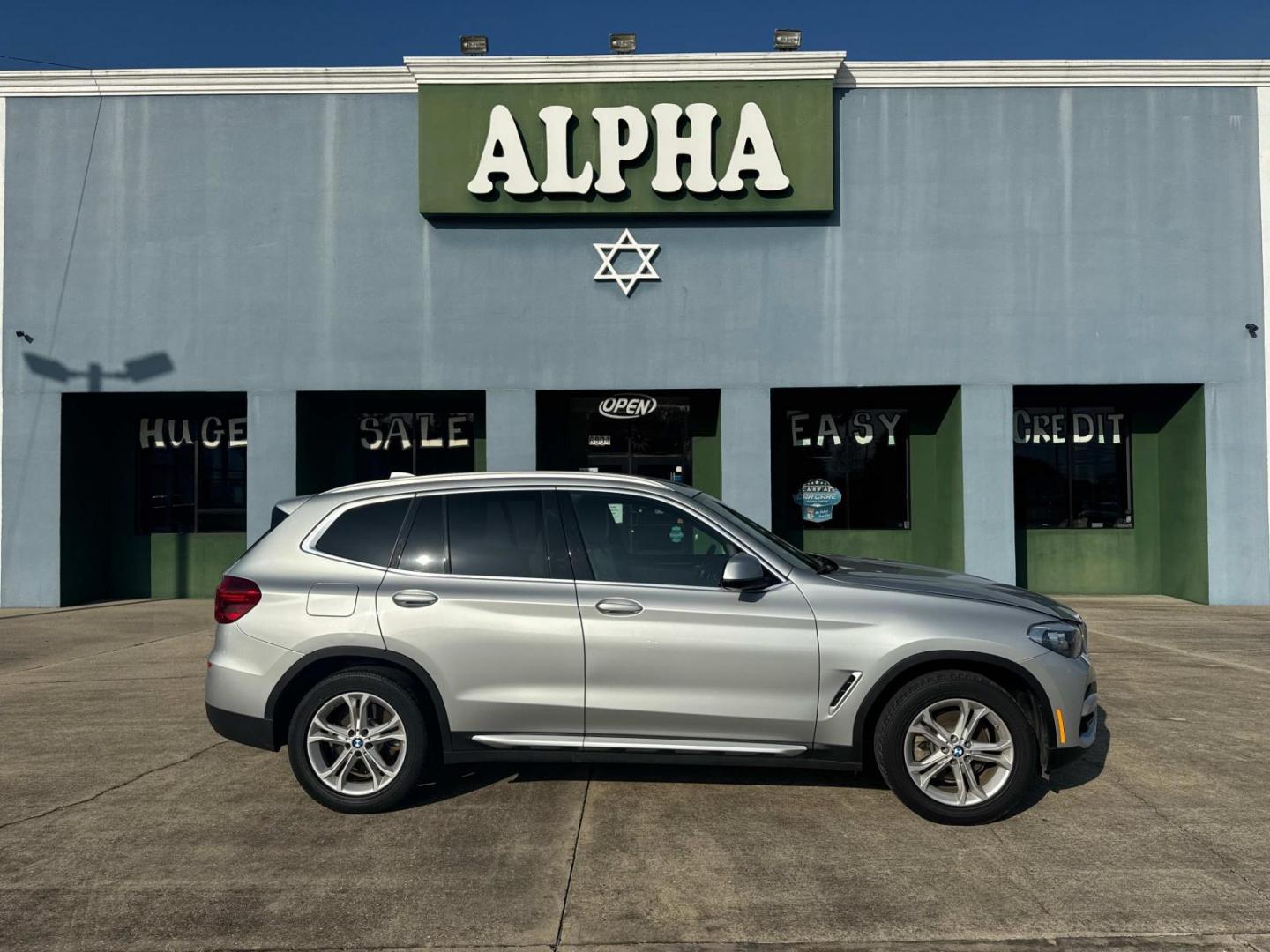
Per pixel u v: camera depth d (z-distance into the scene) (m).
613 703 4.63
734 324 12.95
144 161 13.06
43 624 11.68
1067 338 12.91
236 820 4.68
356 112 13.02
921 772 4.54
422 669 4.69
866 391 13.90
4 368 13.07
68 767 5.59
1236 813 4.74
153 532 14.71
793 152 12.65
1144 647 9.57
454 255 12.98
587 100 12.66
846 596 4.66
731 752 4.62
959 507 13.12
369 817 4.71
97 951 3.37
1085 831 4.49
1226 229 12.94
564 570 4.80
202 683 8.03
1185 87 12.95
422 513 4.96
